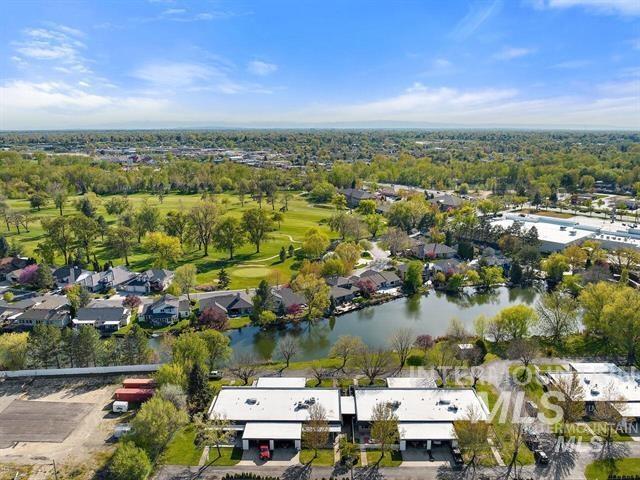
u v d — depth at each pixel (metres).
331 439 73.06
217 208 182.12
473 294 140.38
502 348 101.19
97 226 164.62
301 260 162.88
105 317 114.12
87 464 66.88
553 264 146.62
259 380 85.50
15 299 127.81
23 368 92.06
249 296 126.75
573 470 66.00
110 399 82.75
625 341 93.88
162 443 67.44
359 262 162.25
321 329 115.69
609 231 191.12
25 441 71.75
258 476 64.94
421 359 96.62
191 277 128.00
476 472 66.06
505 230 181.25
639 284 135.50
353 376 90.38
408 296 138.12
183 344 87.00
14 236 185.88
